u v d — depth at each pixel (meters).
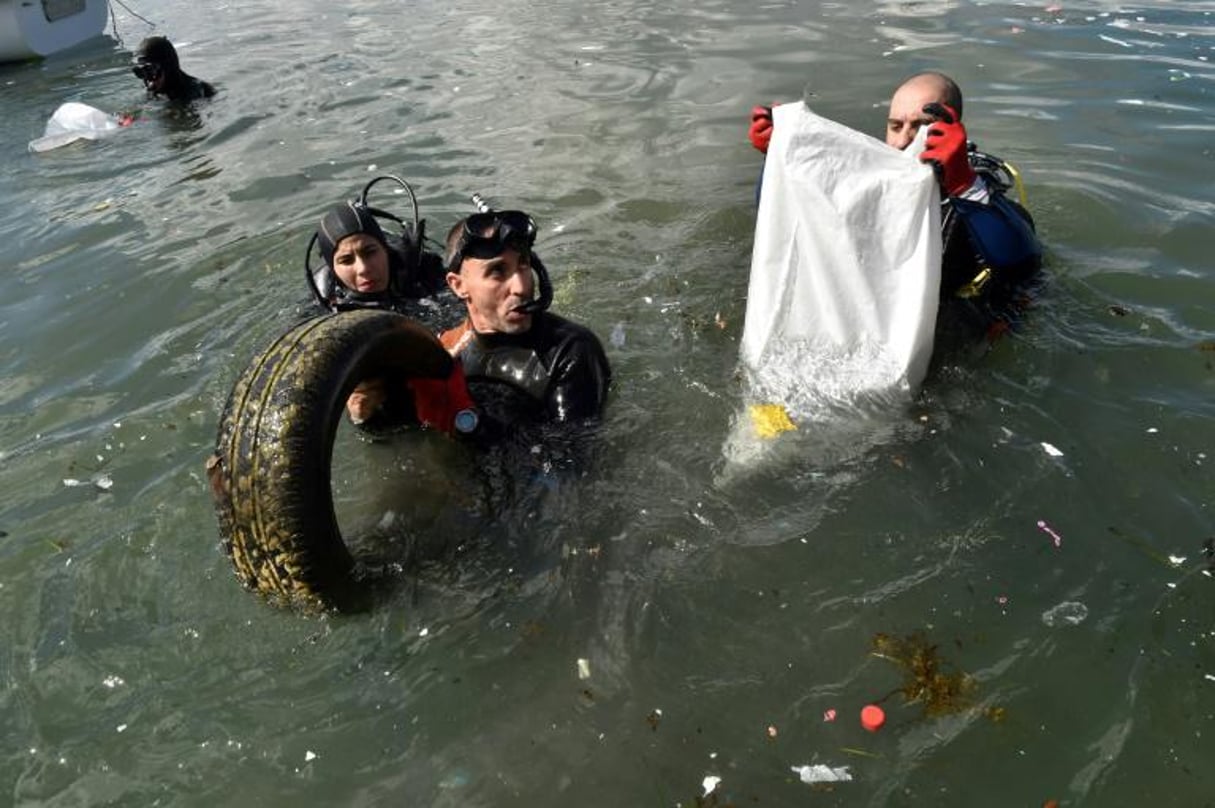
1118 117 6.05
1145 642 2.29
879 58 7.62
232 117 7.56
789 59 7.75
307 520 2.30
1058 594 2.45
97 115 7.66
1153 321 3.69
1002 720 2.12
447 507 2.84
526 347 3.19
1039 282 3.97
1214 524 2.65
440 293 4.27
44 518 2.97
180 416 3.47
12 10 10.62
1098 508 2.74
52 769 2.14
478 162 6.02
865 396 3.16
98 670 2.38
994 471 2.90
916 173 3.07
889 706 2.18
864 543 2.66
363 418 3.15
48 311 4.53
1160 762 2.00
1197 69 6.86
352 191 5.71
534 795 2.03
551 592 2.55
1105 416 3.14
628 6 10.17
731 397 3.34
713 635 2.40
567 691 2.27
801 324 3.26
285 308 4.29
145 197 5.98
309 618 2.46
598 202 5.27
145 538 2.80
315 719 2.23
